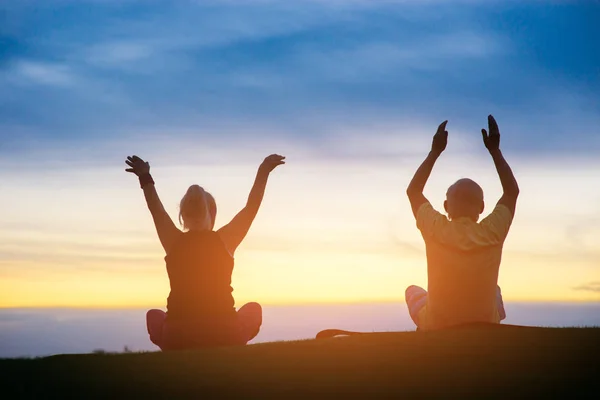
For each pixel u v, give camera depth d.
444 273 4.98
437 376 3.65
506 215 5.10
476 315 4.96
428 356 3.94
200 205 5.37
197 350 4.27
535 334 4.41
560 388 3.48
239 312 5.46
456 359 3.88
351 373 3.71
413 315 5.45
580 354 3.93
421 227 5.12
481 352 3.99
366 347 4.14
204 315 5.10
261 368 3.81
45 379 3.70
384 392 3.47
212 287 5.15
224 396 3.46
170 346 5.11
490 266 4.99
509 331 4.50
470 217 5.10
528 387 3.50
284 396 3.44
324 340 4.39
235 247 5.46
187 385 3.59
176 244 5.23
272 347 4.23
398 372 3.71
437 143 5.25
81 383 3.64
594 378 3.59
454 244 4.97
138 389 3.56
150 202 5.48
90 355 4.21
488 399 3.38
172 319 5.12
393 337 4.40
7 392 3.54
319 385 3.56
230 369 3.80
